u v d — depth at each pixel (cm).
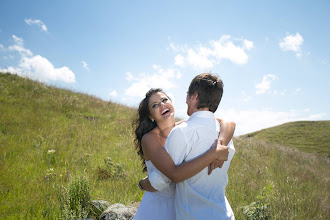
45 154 562
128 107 1398
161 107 181
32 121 807
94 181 447
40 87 1278
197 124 149
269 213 358
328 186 809
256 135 3066
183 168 136
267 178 679
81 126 870
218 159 141
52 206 334
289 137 2667
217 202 144
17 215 312
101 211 326
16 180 416
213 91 160
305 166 1081
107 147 712
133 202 393
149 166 177
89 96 1427
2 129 702
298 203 480
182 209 147
